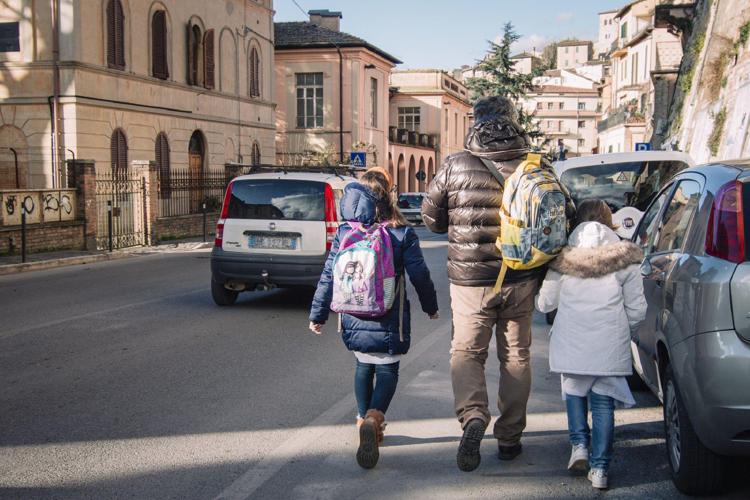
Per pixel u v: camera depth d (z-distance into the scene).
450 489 4.40
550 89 109.62
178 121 29.08
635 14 61.50
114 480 4.50
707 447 3.97
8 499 4.21
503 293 4.64
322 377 6.94
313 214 10.59
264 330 9.32
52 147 23.41
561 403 6.19
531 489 4.40
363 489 4.40
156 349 8.15
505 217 4.48
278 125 45.94
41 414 5.78
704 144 20.83
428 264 17.77
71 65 23.11
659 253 5.19
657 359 4.75
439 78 62.69
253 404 6.07
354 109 45.19
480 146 4.67
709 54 22.52
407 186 55.97
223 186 28.94
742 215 3.98
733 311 3.83
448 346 8.44
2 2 23.38
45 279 14.78
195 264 18.03
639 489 4.40
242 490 4.36
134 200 22.91
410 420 5.73
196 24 30.41
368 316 4.79
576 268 4.41
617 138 51.50
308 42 44.84
